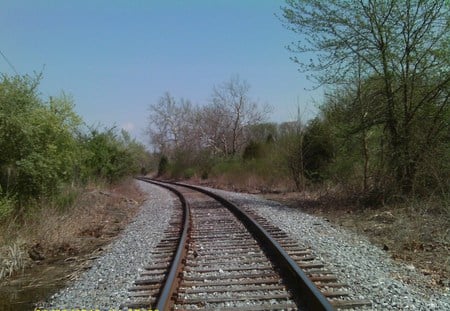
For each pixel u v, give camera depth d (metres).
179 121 83.38
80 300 7.06
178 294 6.61
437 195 14.02
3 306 7.35
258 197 24.56
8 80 12.84
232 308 5.93
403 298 6.16
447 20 15.06
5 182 12.73
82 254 11.20
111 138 30.44
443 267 7.94
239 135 69.12
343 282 6.97
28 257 10.68
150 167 88.19
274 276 7.54
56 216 13.23
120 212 19.78
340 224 13.27
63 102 14.70
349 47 16.73
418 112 15.66
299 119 26.89
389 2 15.60
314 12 16.72
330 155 24.88
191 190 33.16
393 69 16.05
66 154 14.57
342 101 18.70
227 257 9.08
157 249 10.40
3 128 12.37
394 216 13.19
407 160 15.48
